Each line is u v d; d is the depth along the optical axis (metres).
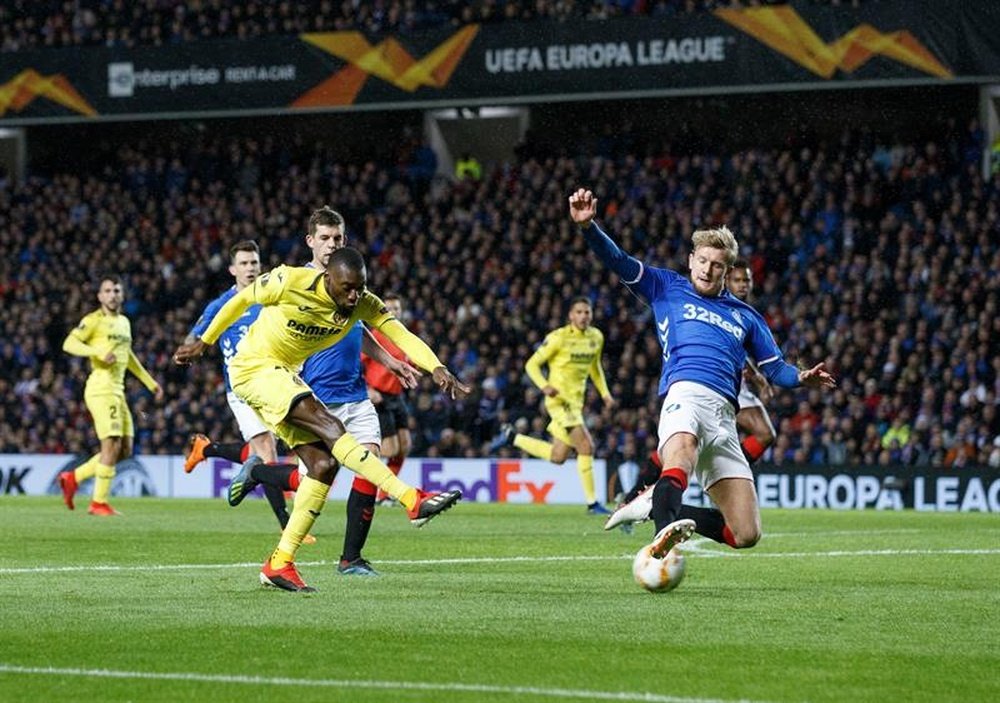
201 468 37.22
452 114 48.62
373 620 10.68
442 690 8.05
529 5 43.84
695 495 32.59
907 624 10.83
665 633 10.19
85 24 47.19
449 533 21.16
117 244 47.19
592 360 27.59
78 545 18.23
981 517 27.12
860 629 10.52
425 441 37.31
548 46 42.94
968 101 44.66
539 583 13.54
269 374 12.70
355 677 8.44
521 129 48.53
